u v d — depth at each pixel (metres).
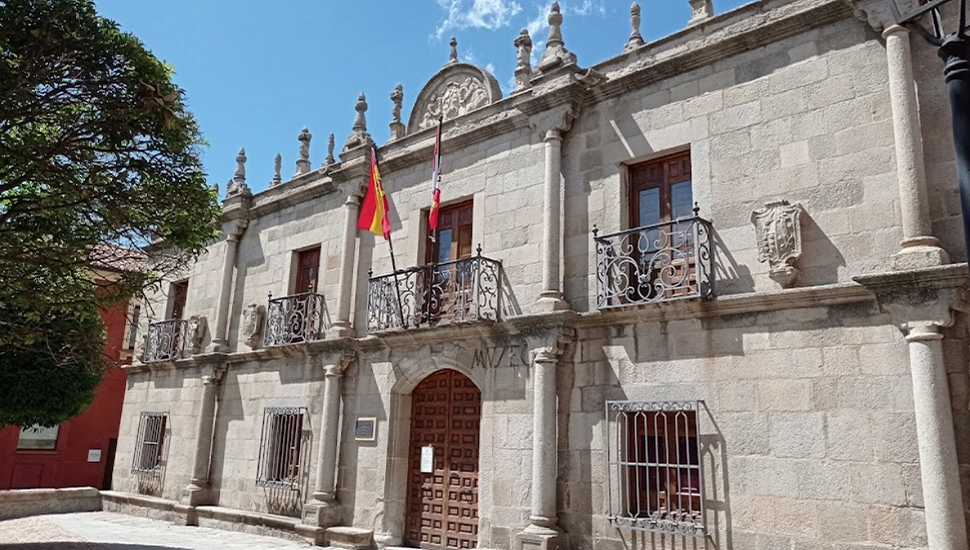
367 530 12.55
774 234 8.64
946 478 6.93
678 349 9.38
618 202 10.43
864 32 8.64
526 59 12.43
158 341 19.03
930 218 7.73
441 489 12.10
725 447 8.72
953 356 7.30
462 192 12.61
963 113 3.67
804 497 8.04
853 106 8.57
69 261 8.48
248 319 16.39
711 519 8.64
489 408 11.23
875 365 7.84
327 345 13.97
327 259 15.14
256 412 15.70
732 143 9.48
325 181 15.30
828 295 8.20
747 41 9.49
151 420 18.80
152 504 17.23
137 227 8.66
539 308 10.57
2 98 7.05
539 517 9.86
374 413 13.14
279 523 13.88
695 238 9.20
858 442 7.80
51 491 18.47
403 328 12.23
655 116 10.30
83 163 8.14
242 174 18.20
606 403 9.79
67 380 13.82
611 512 9.48
